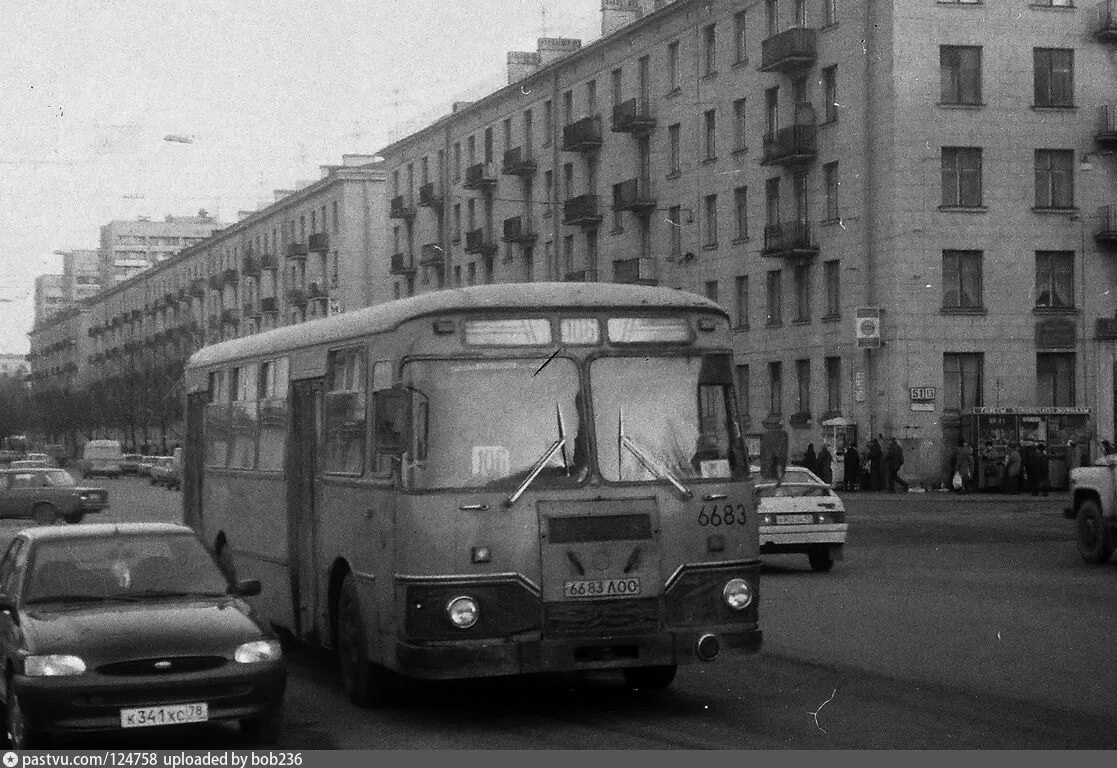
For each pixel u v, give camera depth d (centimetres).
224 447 1747
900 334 5153
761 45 5728
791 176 5619
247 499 1620
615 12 6962
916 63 5166
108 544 1147
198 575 1138
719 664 1400
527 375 1100
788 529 2372
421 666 1060
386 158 9281
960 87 5222
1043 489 4972
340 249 9681
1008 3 5219
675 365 1129
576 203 6875
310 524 1367
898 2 5153
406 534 1077
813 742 1005
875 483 5059
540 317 1108
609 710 1162
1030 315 5234
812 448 5044
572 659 1070
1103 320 5272
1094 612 1778
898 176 5156
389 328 1154
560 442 1093
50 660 979
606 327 1116
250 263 11219
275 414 1518
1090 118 5281
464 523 1066
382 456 1145
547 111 7338
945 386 5209
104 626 1019
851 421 5309
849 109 5306
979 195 5225
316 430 1356
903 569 2448
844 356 5356
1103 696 1189
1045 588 2078
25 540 1174
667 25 6362
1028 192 5238
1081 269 5284
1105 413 5272
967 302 5222
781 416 5738
